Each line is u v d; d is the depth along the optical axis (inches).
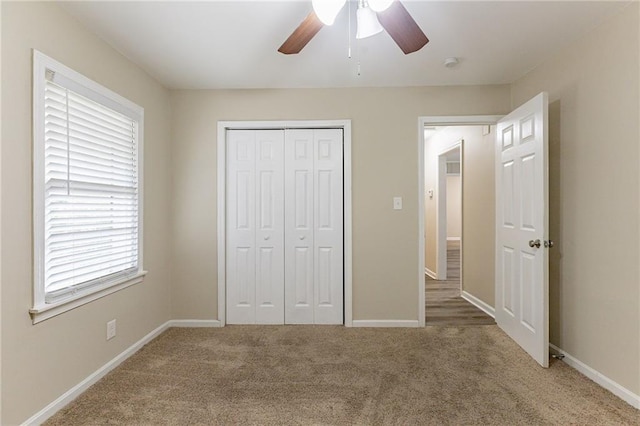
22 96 66.7
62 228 77.4
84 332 83.7
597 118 85.3
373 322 128.4
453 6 77.4
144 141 112.3
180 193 130.3
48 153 73.1
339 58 104.1
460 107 127.0
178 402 78.2
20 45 66.2
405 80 122.3
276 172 131.6
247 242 132.0
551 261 103.0
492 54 101.7
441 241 220.4
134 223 106.6
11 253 64.7
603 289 83.5
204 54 100.7
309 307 132.0
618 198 79.3
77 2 74.7
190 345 111.3
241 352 105.8
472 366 95.1
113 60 95.7
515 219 110.4
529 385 84.5
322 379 88.6
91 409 75.4
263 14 80.3
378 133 128.6
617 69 79.3
